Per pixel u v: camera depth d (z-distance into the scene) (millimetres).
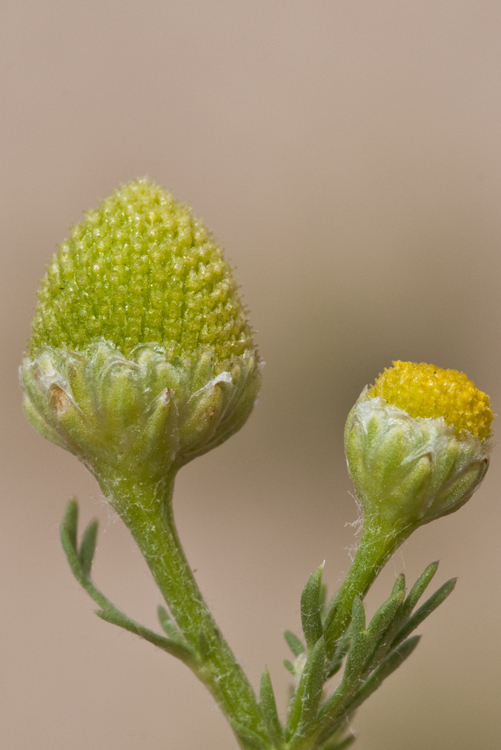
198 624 88
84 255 88
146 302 87
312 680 86
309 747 86
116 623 87
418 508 88
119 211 88
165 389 87
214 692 87
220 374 88
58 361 88
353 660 85
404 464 88
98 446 88
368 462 88
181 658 87
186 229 88
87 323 87
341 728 88
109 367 87
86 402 87
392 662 87
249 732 86
